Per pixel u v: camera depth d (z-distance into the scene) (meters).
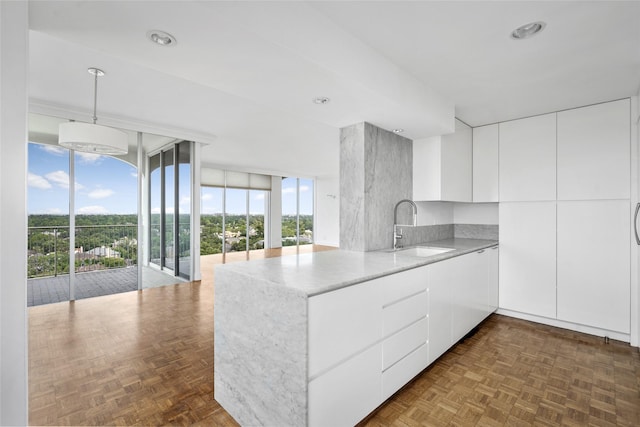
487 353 2.77
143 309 3.91
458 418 1.89
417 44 2.08
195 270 5.59
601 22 1.83
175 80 3.13
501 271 3.78
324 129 5.05
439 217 4.12
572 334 3.20
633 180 2.95
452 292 2.74
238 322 1.89
